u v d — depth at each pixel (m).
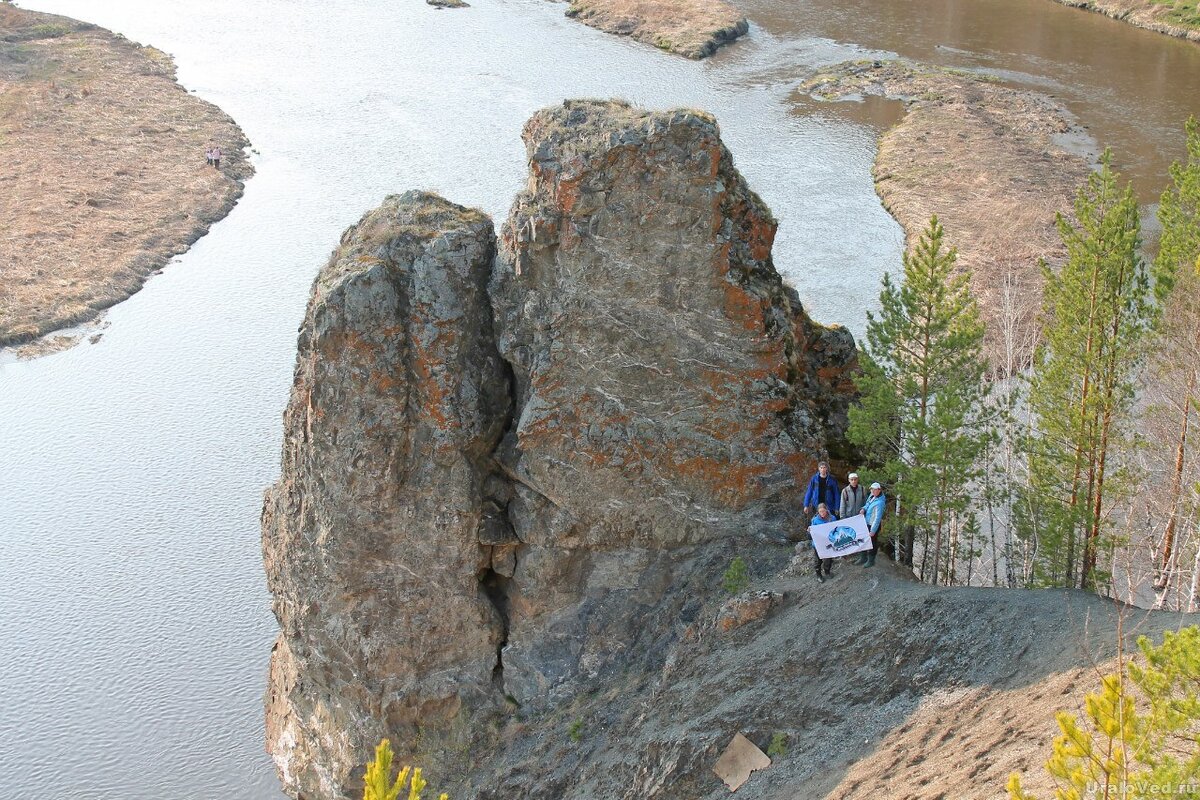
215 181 107.88
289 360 82.12
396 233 40.44
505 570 42.28
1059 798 20.62
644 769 36.69
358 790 43.31
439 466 40.53
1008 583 46.56
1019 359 62.38
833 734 33.50
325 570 41.56
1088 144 108.44
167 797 49.09
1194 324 46.03
